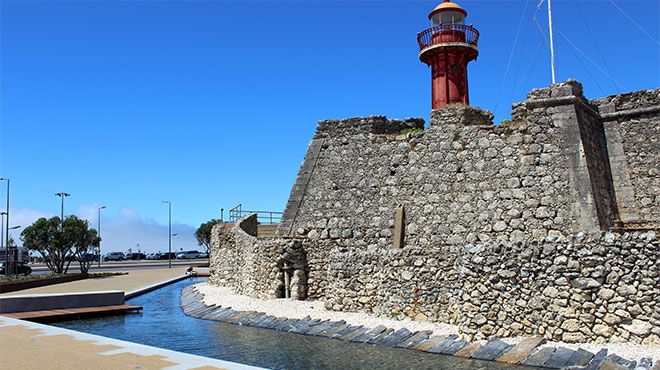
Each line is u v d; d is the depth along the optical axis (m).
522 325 16.30
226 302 27.59
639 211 21.62
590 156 21.47
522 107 22.91
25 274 54.94
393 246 24.47
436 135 24.69
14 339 15.67
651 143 22.09
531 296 16.27
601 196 21.25
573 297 15.70
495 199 22.59
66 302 26.33
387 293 20.86
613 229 20.33
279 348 17.81
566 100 21.86
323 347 17.77
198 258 108.44
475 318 16.94
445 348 16.48
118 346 14.41
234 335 20.33
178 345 18.73
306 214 27.30
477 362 15.10
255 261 27.72
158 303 31.55
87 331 21.75
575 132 21.41
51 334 16.66
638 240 15.23
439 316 19.28
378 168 26.00
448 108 24.66
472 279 17.20
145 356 12.97
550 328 15.86
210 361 12.36
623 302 15.12
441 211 23.84
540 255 16.31
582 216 20.61
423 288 19.86
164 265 81.81
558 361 14.28
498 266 16.86
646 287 14.92
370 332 18.94
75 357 12.88
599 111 23.50
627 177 22.25
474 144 23.61
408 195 24.88
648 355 13.93
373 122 26.92
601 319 15.30
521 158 22.36
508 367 14.44
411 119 27.83
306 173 27.92
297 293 25.64
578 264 15.77
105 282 44.50
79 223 56.78
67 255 56.50
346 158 27.06
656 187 21.55
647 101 22.52
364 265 21.81
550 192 21.48
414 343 17.27
